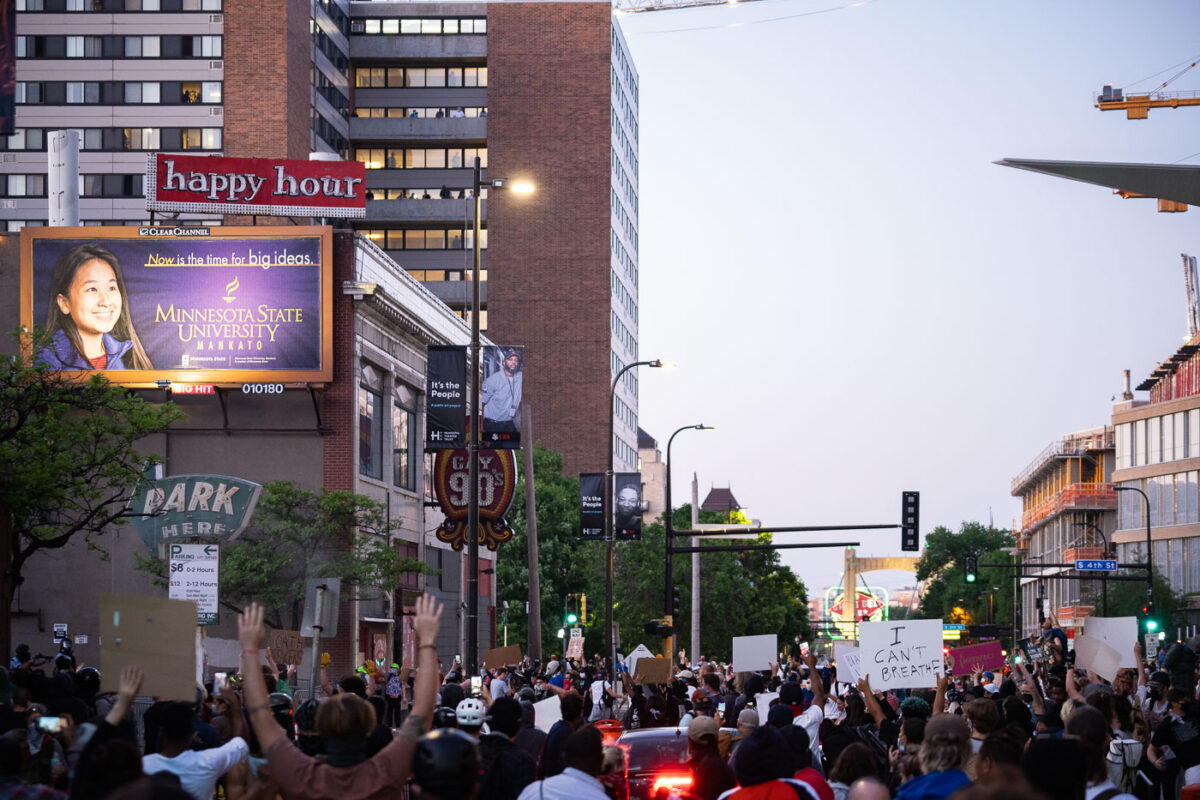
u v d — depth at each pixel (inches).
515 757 430.3
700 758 476.7
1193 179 1037.8
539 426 4840.1
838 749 555.2
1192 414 3991.1
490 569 2598.4
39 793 309.1
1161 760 612.4
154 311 1905.8
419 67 4968.0
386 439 2063.2
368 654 1916.8
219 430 1919.3
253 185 1932.8
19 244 1946.4
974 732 500.4
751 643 1005.8
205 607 756.6
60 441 1160.2
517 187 1302.9
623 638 3380.9
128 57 3914.9
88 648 1862.7
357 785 299.6
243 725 435.5
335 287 1935.3
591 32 4968.0
